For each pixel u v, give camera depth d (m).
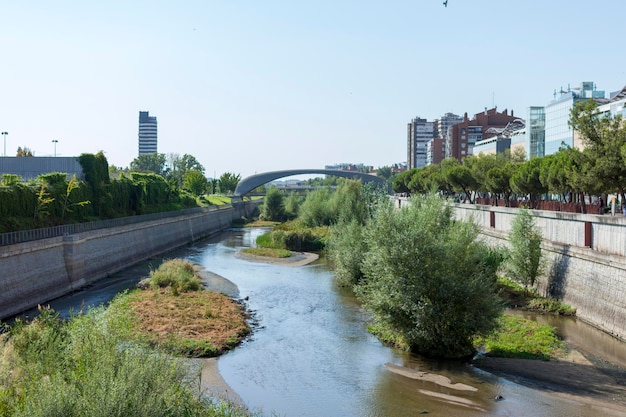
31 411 14.27
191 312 41.75
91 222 64.12
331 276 63.34
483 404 25.34
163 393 15.47
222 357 33.16
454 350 32.69
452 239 33.81
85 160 76.56
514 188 67.50
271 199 148.88
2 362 18.33
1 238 46.47
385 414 24.41
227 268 69.56
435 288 32.38
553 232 50.59
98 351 17.09
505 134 153.75
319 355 33.62
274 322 42.12
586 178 44.56
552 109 108.06
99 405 14.05
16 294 44.53
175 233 95.06
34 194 59.16
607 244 40.97
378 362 32.12
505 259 51.16
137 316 39.56
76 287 54.97
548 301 44.72
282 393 27.14
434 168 126.19
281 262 74.88
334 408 25.20
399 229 33.78
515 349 33.91
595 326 39.03
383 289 33.38
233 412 20.02
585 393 26.69
